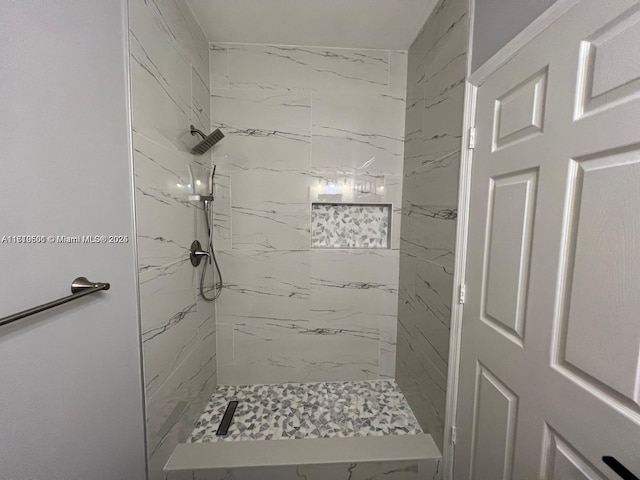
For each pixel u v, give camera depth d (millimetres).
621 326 559
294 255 1911
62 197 674
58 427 667
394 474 1317
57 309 662
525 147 828
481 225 1059
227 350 1950
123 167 915
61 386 677
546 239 749
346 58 1817
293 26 1611
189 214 1466
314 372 2004
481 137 1058
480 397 1068
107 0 833
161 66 1158
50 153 638
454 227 1216
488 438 1019
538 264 776
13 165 549
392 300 1984
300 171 1855
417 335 1644
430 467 1330
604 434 592
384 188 1899
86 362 763
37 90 602
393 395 1873
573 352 669
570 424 676
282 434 1508
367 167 1880
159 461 1187
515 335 880
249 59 1776
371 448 1383
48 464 638
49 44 631
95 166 789
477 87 1091
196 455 1320
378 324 1995
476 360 1097
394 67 1837
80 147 731
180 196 1354
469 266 1142
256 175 1842
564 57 688
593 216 619
